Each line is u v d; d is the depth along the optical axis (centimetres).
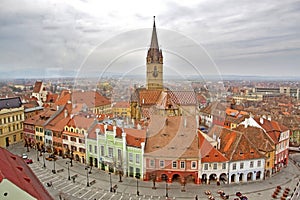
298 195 5359
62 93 9906
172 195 5206
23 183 2945
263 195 5338
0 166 3023
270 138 6550
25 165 4059
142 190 5375
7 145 8831
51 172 6391
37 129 8312
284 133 6956
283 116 10575
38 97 13625
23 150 8238
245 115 8288
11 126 9019
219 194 5303
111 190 5356
